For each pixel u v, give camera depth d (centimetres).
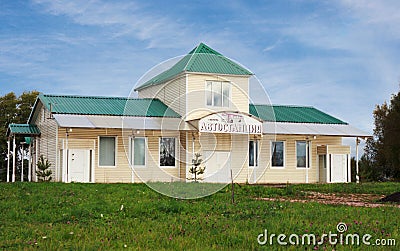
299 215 1249
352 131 3103
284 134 2917
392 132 4138
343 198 1883
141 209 1334
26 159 4222
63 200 1529
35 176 3041
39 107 3030
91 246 884
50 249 867
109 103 2856
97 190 1825
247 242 930
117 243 923
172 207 1351
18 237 988
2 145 4175
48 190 1795
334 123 3191
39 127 3048
